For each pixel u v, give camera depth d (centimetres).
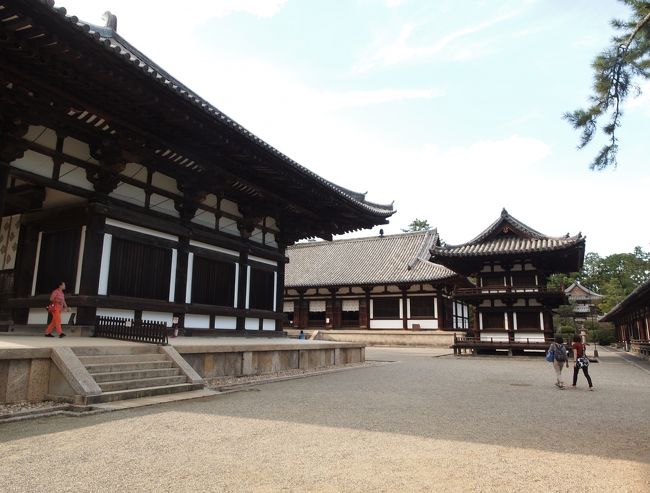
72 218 1395
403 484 480
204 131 1325
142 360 1063
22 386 827
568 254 2825
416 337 4022
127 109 1196
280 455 576
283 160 1619
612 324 6825
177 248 1653
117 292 1411
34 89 1063
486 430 746
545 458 585
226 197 1914
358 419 811
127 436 647
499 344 2877
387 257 4650
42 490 440
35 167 1217
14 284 1512
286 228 2295
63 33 893
